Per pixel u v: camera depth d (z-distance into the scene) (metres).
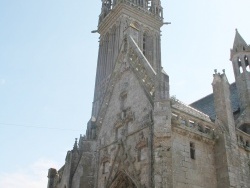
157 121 30.22
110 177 35.72
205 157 31.72
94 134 42.44
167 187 26.78
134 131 34.50
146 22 89.00
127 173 33.03
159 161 28.14
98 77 88.12
